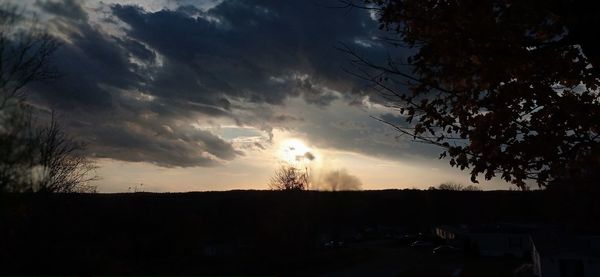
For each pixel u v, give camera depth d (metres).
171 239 55.25
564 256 41.91
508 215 86.31
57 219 35.09
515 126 5.91
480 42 5.63
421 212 111.31
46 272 28.61
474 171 6.02
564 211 38.69
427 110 6.11
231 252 56.72
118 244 50.56
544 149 5.67
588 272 41.34
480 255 65.19
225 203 77.75
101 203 64.44
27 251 28.83
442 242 81.12
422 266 51.69
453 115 6.12
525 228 67.00
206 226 66.38
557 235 46.59
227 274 39.03
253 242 60.88
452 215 108.38
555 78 5.85
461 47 5.66
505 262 57.97
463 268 50.44
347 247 79.19
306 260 47.50
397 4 6.06
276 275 41.34
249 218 70.12
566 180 5.79
